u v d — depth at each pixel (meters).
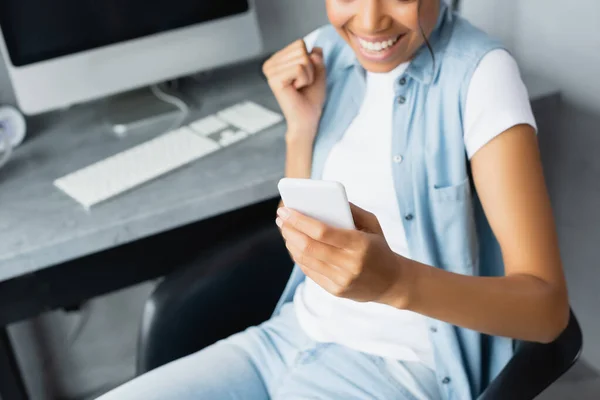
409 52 1.02
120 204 1.23
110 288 1.34
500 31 1.57
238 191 1.24
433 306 0.86
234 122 1.43
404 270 0.84
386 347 1.03
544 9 1.44
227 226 1.38
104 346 1.93
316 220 0.80
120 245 1.31
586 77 1.40
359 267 0.79
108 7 1.42
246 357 1.13
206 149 1.35
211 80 1.67
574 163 1.51
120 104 1.59
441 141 1.01
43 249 1.16
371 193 1.07
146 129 1.49
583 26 1.36
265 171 1.27
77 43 1.43
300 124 1.17
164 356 1.18
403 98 1.04
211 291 1.20
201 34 1.51
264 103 1.53
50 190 1.30
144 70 1.49
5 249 1.15
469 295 0.86
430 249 1.05
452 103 1.00
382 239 0.82
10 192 1.31
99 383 1.96
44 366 1.89
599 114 1.40
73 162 1.40
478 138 0.96
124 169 1.31
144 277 1.35
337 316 1.07
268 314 1.28
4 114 1.46
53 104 1.45
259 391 1.10
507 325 0.89
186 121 1.50
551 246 0.92
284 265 1.26
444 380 1.03
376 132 1.08
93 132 1.51
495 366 1.09
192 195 1.23
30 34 1.39
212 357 1.12
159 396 1.05
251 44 1.56
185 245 1.36
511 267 0.92
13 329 1.80
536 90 1.39
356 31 1.02
